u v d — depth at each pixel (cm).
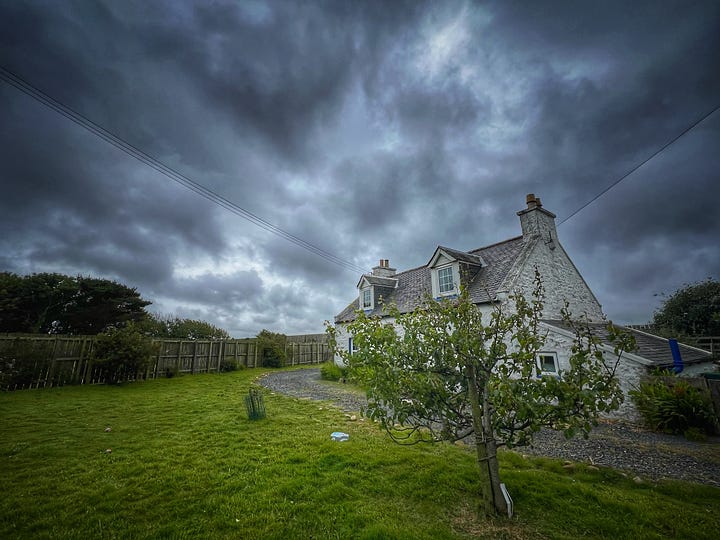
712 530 337
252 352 2244
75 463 505
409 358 418
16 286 1984
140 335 1501
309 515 364
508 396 337
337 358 2117
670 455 585
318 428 713
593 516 363
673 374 823
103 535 325
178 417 801
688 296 1544
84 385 1303
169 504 385
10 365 1159
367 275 2030
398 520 355
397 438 648
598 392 343
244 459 523
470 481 451
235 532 331
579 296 1438
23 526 339
